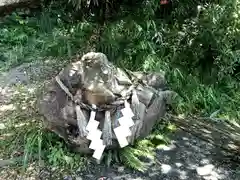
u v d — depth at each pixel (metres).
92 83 2.08
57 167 2.06
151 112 2.22
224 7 2.90
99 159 2.06
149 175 2.03
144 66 2.67
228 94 2.69
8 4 3.40
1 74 2.87
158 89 2.37
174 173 2.05
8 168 2.06
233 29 2.81
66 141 2.11
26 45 3.19
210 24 2.82
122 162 2.10
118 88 2.14
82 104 2.07
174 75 2.66
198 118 2.51
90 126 2.04
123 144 2.07
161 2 3.01
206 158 2.17
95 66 2.14
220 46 2.75
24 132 2.25
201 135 2.35
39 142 2.10
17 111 2.48
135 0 3.20
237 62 2.82
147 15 3.04
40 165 2.07
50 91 2.16
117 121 2.09
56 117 2.08
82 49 3.03
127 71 2.43
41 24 3.35
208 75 2.71
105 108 2.08
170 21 3.09
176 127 2.40
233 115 2.54
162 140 2.26
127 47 2.85
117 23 3.04
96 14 3.23
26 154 2.09
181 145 2.25
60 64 2.96
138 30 2.93
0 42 3.20
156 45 2.90
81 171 2.04
